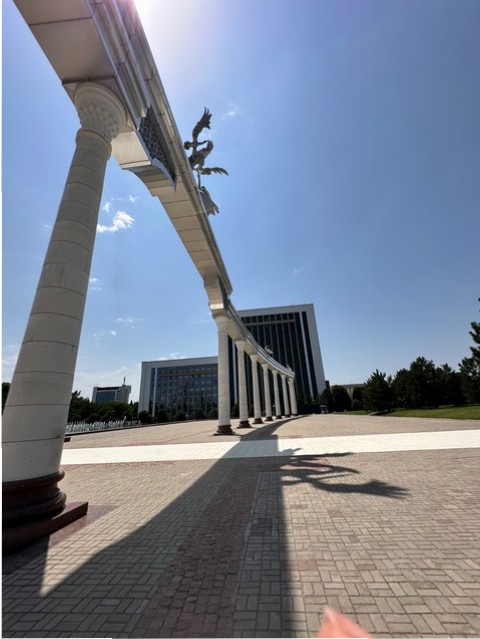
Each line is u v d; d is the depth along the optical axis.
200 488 6.91
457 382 41.97
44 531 4.44
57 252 5.57
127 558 3.76
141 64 8.23
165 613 2.72
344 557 3.53
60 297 5.37
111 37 6.57
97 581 3.28
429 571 3.18
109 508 5.71
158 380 103.69
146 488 7.12
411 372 42.41
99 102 6.68
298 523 4.57
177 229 15.09
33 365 4.99
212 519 4.96
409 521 4.46
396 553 3.57
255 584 3.09
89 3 5.95
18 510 4.37
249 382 83.69
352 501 5.42
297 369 83.69
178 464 10.04
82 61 6.54
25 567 3.61
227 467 9.12
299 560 3.51
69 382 5.34
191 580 3.22
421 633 2.36
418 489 5.94
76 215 5.86
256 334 88.38
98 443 18.41
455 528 4.17
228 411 21.23
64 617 2.72
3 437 4.66
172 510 5.49
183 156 11.47
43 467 4.79
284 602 2.79
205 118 15.66
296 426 25.45
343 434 16.30
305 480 7.06
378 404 44.06
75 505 5.32
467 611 2.58
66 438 21.75
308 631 2.42
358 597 2.81
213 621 2.58
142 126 8.99
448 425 18.05
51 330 5.20
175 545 4.07
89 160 6.32
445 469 7.43
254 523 4.68
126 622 2.63
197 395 99.94
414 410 40.09
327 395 72.44
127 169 10.33
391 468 7.77
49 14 5.94
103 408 62.53
